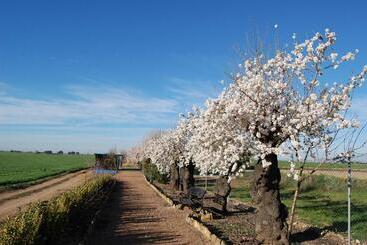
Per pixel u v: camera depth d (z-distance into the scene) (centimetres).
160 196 3281
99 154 5938
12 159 11700
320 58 1230
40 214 1254
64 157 15462
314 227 1616
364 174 3800
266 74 1389
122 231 1728
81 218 1695
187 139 3216
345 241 1402
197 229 1741
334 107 1226
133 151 12294
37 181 5116
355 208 2200
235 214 2030
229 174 1528
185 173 3206
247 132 1364
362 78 1219
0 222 1769
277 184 1393
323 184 3281
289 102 1327
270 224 1363
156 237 1599
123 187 4347
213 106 1420
